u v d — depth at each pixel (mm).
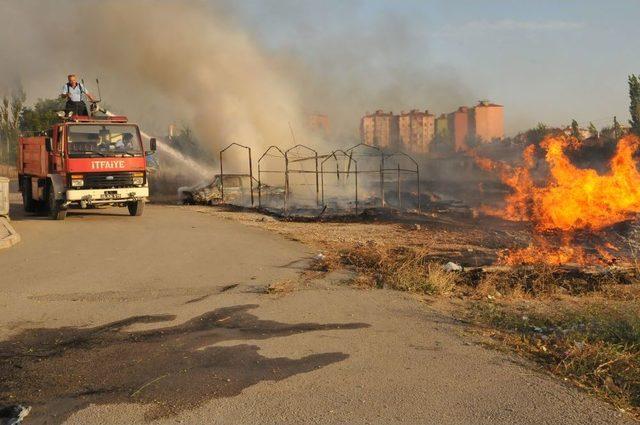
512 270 8586
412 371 4480
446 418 3646
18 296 7039
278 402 3893
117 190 15711
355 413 3717
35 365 4641
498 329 5727
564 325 5824
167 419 3643
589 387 4203
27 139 18281
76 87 17188
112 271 8641
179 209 20297
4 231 12336
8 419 3615
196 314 6223
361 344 5176
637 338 5246
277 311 6344
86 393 4062
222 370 4512
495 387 4160
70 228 14016
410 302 6793
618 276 8445
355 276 8281
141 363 4676
